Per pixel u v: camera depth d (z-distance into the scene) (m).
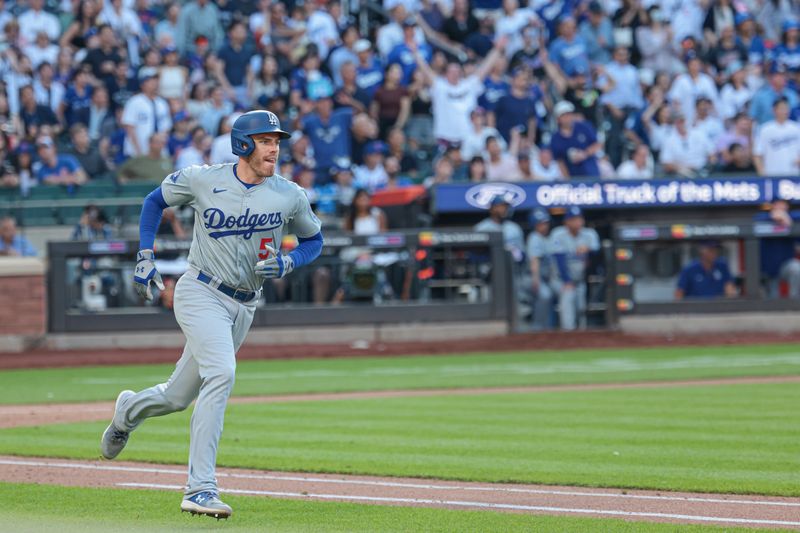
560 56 84.56
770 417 38.56
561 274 71.00
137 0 84.38
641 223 73.50
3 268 66.06
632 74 83.50
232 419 39.00
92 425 37.41
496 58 81.75
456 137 78.44
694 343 68.88
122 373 56.41
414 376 54.09
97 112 76.31
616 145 82.06
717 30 90.88
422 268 70.12
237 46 80.00
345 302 69.75
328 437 34.44
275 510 23.06
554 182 72.06
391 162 74.81
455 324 70.25
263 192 22.94
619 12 88.75
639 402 43.25
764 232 72.38
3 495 24.67
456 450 31.67
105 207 71.25
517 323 71.50
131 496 24.58
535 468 28.56
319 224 24.34
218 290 23.00
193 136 73.38
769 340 69.81
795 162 78.44
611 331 71.19
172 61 77.38
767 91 82.75
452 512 22.84
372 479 27.05
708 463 29.33
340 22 86.12
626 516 22.61
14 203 70.94
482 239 70.44
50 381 52.62
